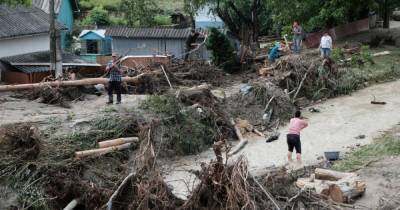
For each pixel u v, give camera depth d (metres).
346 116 22.84
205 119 20.69
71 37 43.91
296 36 31.55
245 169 13.44
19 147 15.60
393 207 13.55
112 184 15.42
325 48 27.92
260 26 44.72
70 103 21.95
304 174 16.23
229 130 20.98
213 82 27.55
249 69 30.56
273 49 29.39
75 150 16.83
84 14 51.41
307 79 25.72
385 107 23.91
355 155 17.84
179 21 50.16
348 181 14.60
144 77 25.02
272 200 13.02
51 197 14.23
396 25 45.56
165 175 17.02
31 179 14.70
